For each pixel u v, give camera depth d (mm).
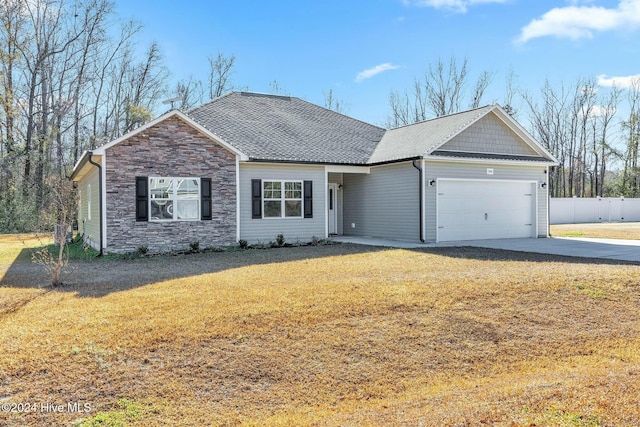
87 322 6582
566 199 35219
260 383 5277
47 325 6449
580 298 8328
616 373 5145
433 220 17391
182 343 5988
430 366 5898
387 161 18125
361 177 20219
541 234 20094
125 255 13984
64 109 33312
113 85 37094
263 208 17000
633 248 15133
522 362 6137
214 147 15883
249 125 19688
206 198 15750
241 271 10766
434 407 4512
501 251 14367
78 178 21734
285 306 7410
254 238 16797
